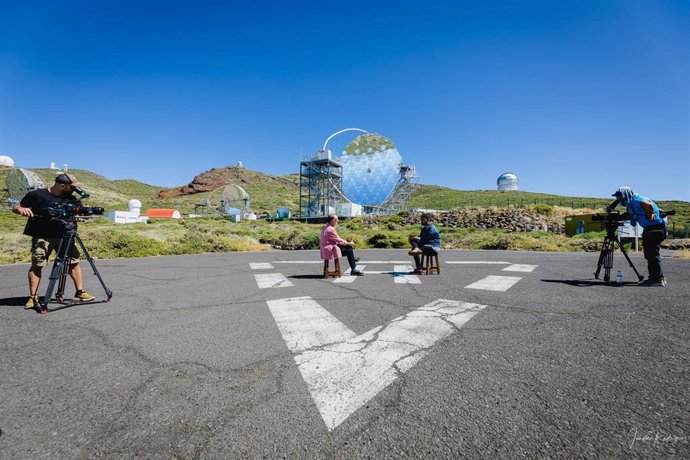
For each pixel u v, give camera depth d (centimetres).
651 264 568
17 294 553
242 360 264
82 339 319
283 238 1812
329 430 172
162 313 416
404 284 598
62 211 446
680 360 256
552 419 179
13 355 279
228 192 6869
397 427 173
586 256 1177
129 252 1251
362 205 4909
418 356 267
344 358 265
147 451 158
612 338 306
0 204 4747
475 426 174
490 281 623
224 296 516
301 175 5119
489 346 287
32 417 187
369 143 5203
